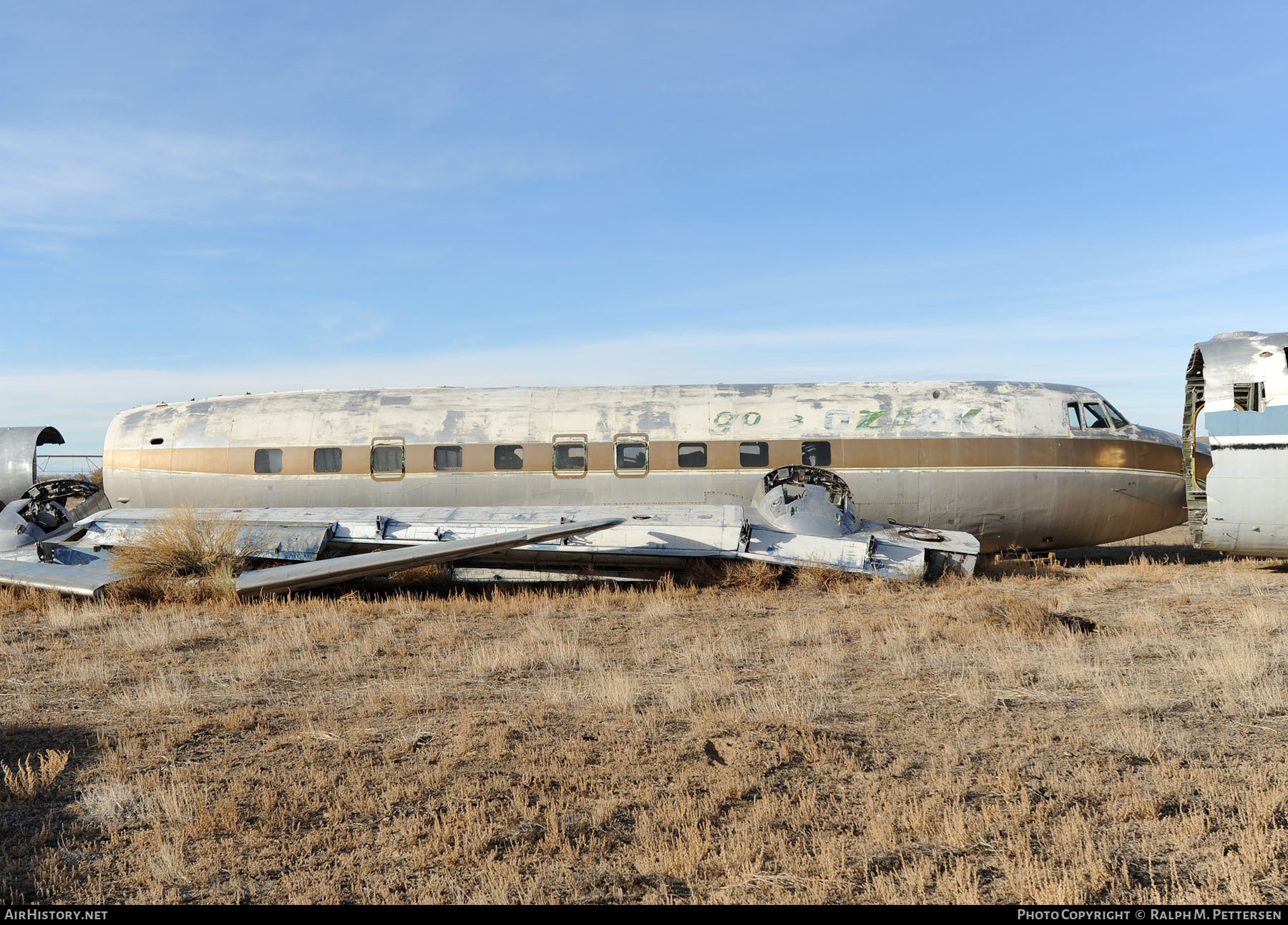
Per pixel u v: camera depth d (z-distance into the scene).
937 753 6.63
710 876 4.64
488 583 17.06
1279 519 16.11
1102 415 19.69
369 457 20.19
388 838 5.14
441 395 20.97
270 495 20.47
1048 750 6.62
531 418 20.14
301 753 6.73
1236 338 17.31
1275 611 12.48
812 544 16.38
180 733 7.18
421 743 6.93
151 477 21.25
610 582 17.06
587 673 9.45
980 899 4.31
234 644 11.28
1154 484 19.48
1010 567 18.45
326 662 10.03
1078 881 4.45
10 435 24.66
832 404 19.67
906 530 17.28
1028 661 9.56
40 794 5.89
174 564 15.99
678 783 5.97
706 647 10.71
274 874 4.72
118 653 10.72
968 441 19.03
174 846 5.03
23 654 10.73
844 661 9.91
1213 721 7.28
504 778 6.12
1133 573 17.47
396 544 17.08
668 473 19.48
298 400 21.27
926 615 12.70
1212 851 4.84
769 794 5.79
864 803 5.62
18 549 18.70
